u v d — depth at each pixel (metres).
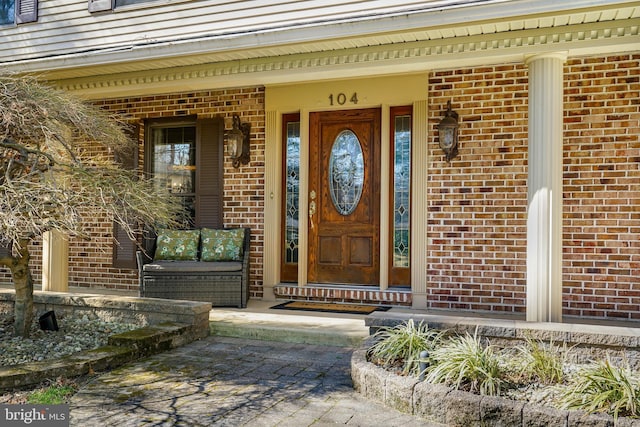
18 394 3.16
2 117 3.83
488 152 5.54
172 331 4.35
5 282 7.75
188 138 6.92
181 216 6.61
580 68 5.24
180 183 6.92
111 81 5.90
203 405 3.04
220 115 6.67
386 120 5.95
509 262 5.48
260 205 6.45
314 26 4.64
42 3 6.16
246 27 5.19
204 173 6.71
